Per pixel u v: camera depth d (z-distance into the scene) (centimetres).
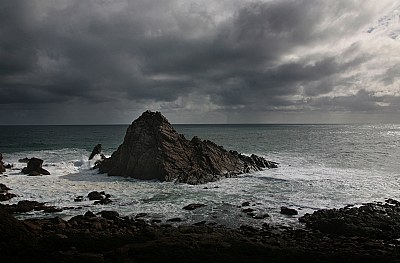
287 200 4112
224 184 5066
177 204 3953
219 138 15062
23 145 10725
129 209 3734
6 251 2048
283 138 15062
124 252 2189
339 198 4166
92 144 11225
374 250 2497
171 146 5719
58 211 3584
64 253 2142
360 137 15812
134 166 5550
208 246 2458
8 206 3650
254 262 2092
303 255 2259
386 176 5553
